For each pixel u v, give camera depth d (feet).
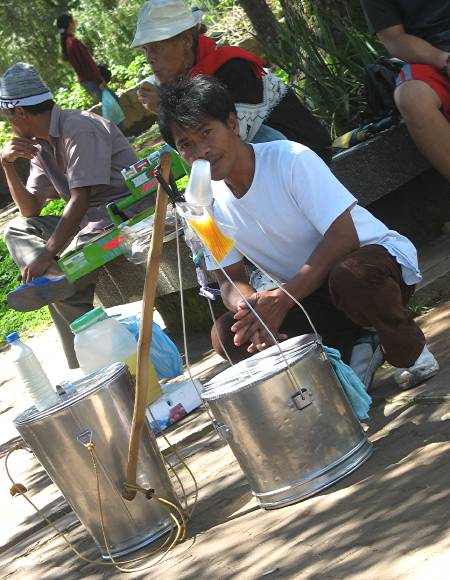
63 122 21.20
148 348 11.85
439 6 19.15
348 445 12.23
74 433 12.31
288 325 14.42
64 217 21.07
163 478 12.78
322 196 12.96
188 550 12.00
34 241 21.98
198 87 12.53
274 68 34.55
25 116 21.36
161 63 18.06
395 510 10.78
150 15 17.78
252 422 11.94
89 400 12.28
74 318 22.09
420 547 9.82
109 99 40.91
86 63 40.68
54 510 15.16
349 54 24.47
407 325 13.39
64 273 20.81
